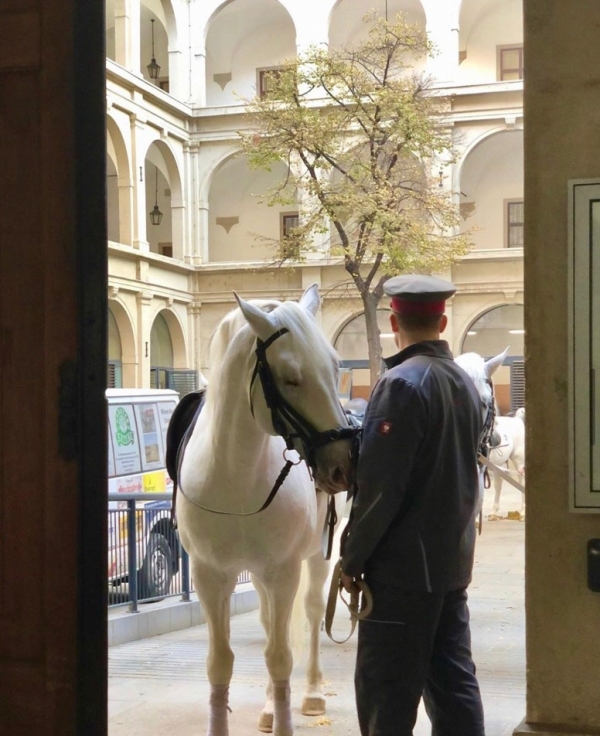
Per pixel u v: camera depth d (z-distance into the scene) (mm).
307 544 4426
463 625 3418
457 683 3346
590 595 2699
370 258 23312
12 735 2914
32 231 2881
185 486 4203
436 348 3398
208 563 4254
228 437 3922
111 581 8984
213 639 4309
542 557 2730
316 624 5492
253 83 33812
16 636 2908
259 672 6625
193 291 30859
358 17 31797
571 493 2656
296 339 3598
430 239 20203
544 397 2713
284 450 4066
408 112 19609
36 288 2879
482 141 28641
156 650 7746
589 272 2627
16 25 2891
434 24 28953
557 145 2676
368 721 3217
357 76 20234
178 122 30391
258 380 3666
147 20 32594
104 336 2846
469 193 30734
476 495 3395
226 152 30891
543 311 2705
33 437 2879
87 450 2850
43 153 2869
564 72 2666
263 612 4887
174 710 5637
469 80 31375
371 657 3201
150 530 9258
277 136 20719
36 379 2877
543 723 2740
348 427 3574
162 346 30719
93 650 2863
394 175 20469
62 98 2854
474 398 3414
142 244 27859
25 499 2889
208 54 33969
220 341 4027
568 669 2723
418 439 3107
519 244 30406
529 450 2732
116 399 11602
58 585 2861
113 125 26922
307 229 20656
